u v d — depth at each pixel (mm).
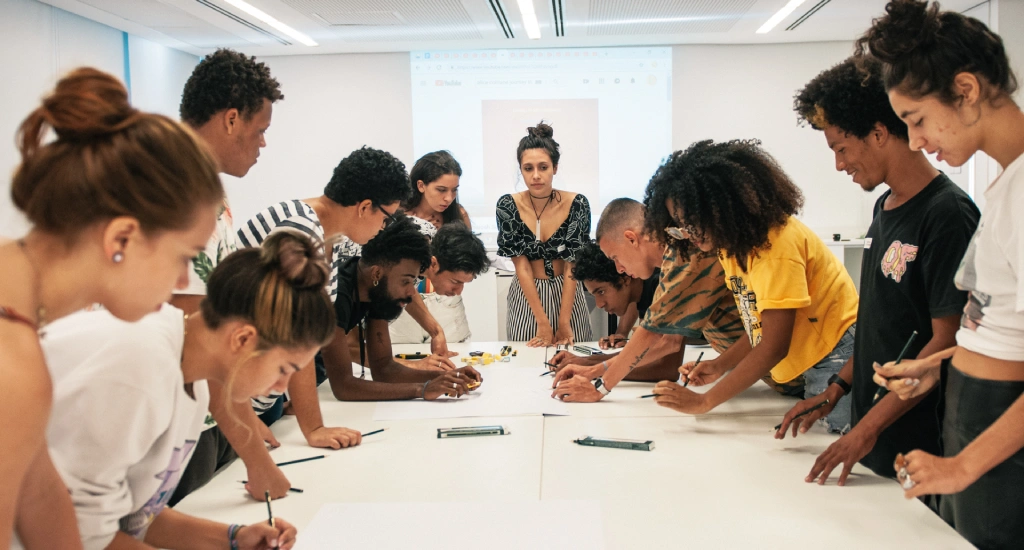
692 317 1742
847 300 1632
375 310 2037
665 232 1588
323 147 5820
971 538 1094
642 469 1335
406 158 5785
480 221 5730
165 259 661
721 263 1645
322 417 1703
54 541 750
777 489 1231
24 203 620
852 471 1330
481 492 1231
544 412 1740
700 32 5129
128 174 613
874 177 1341
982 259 1047
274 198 5875
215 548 1005
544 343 2682
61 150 613
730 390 1568
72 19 4539
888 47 1014
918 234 1272
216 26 4871
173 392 880
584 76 5582
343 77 5754
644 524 1094
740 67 5527
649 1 4312
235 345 895
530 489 1242
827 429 1578
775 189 1441
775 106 5543
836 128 1325
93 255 631
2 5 3992
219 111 1349
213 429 1403
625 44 5512
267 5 4344
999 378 1040
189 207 653
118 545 877
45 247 628
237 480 1329
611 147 5617
